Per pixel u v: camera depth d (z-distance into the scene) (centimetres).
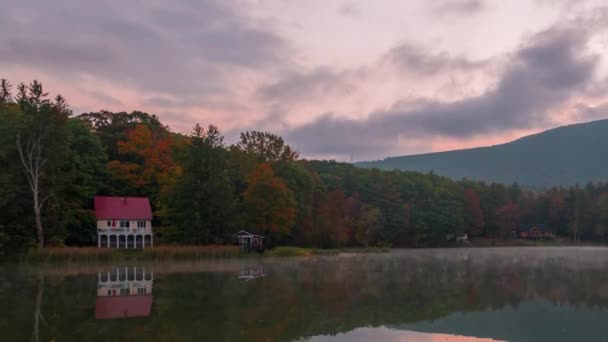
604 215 16462
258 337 2366
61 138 7006
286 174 10856
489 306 3297
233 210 8681
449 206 14862
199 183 8500
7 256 6494
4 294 3609
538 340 2425
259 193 9350
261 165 9575
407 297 3622
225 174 9444
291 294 3691
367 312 3030
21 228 6750
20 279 4581
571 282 4603
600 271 5762
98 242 8144
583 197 17300
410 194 14612
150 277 4816
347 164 16988
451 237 14712
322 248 11175
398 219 13562
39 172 6944
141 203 8662
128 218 8381
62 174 7262
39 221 6662
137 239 8644
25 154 6912
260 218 9300
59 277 4769
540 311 3134
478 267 6297
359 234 12231
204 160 8544
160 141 9525
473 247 14050
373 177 14612
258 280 4575
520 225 17550
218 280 4569
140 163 9588
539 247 14288
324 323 2700
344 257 8531
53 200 7081
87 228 8162
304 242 10869
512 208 16950
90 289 3903
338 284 4309
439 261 7488
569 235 17300
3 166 6838
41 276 4850
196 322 2661
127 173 9125
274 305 3203
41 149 6925
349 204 12725
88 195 8325
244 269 5778
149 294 3650
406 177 16200
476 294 3803
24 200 6812
